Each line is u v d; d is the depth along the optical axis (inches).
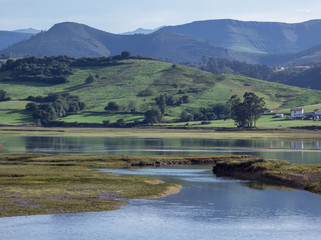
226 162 5260.8
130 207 3248.0
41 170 4965.6
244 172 4904.0
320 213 3100.4
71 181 4229.8
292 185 4146.2
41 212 3056.1
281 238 2583.7
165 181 4436.5
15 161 5944.9
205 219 2938.0
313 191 3833.7
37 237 2561.5
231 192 3821.4
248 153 7322.8
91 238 2556.6
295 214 3063.5
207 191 3873.0
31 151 7637.8
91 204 3289.9
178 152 7455.7
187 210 3164.4
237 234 2647.6
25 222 2834.6
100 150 7869.1
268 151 7711.6
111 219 2928.2
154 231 2687.0
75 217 2962.6
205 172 5196.9
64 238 2551.7
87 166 5625.0
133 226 2778.1
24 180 4212.6
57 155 6589.6
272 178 4443.9
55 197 3491.6
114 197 3567.9
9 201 3309.5
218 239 2561.5
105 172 4965.6
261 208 3225.9
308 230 2723.9
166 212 3107.8
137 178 4471.0
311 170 4694.9
